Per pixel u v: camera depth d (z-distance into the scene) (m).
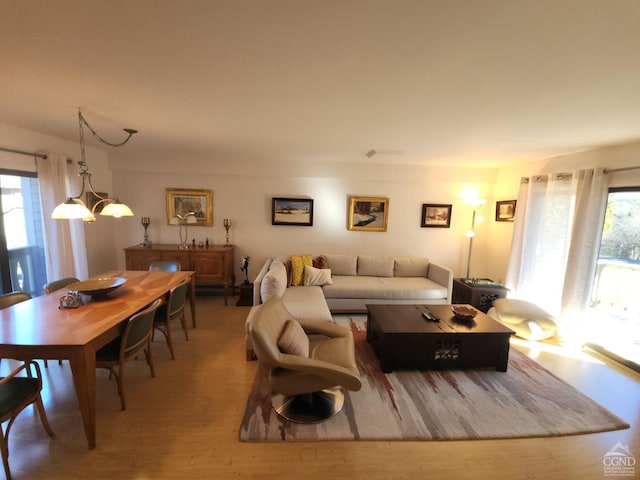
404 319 2.81
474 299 4.00
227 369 2.57
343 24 1.13
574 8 0.99
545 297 3.56
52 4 1.02
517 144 3.06
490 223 4.83
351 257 4.50
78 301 2.17
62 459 1.63
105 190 4.21
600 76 1.50
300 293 3.56
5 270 2.86
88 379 1.65
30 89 1.84
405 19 1.08
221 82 1.71
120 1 1.01
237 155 4.25
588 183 3.03
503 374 2.58
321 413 2.02
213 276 4.23
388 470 1.63
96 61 1.47
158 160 4.28
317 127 2.63
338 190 4.69
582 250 3.08
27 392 1.60
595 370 2.69
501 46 1.25
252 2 1.01
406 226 4.84
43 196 3.07
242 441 1.79
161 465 1.61
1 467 1.57
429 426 1.94
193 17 1.10
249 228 4.67
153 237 4.56
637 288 2.84
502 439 1.87
